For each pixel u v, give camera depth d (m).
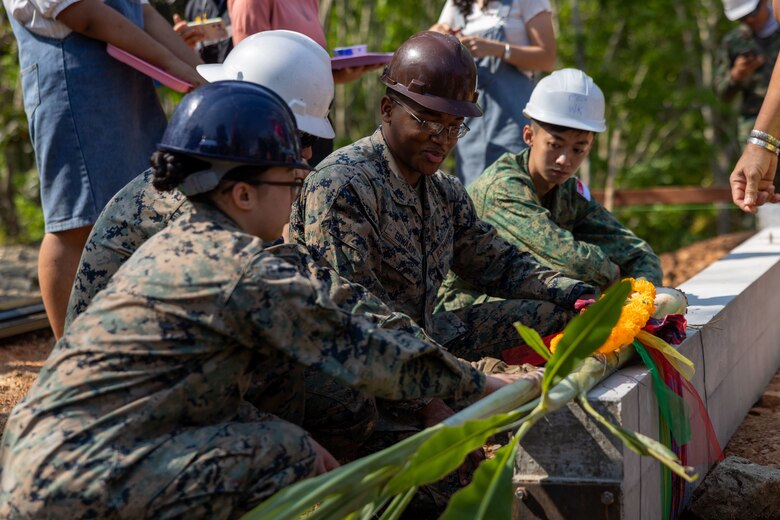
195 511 2.48
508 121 6.05
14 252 8.61
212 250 2.59
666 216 23.17
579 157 4.54
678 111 24.19
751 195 4.20
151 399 2.53
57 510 2.40
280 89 3.51
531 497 2.96
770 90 4.21
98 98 4.59
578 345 2.64
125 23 4.54
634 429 3.00
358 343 2.63
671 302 3.64
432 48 3.52
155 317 2.55
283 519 2.35
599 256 4.40
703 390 3.91
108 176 4.61
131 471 2.46
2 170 17.41
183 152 2.68
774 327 5.46
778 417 4.71
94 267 3.38
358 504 2.52
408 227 3.67
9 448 2.53
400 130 3.55
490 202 4.57
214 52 5.59
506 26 5.99
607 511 2.89
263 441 2.59
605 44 21.23
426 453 2.50
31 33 4.59
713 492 3.53
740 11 7.48
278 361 3.12
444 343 3.93
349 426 3.39
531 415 2.71
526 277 3.96
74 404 2.50
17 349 5.78
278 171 2.74
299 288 2.56
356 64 5.07
